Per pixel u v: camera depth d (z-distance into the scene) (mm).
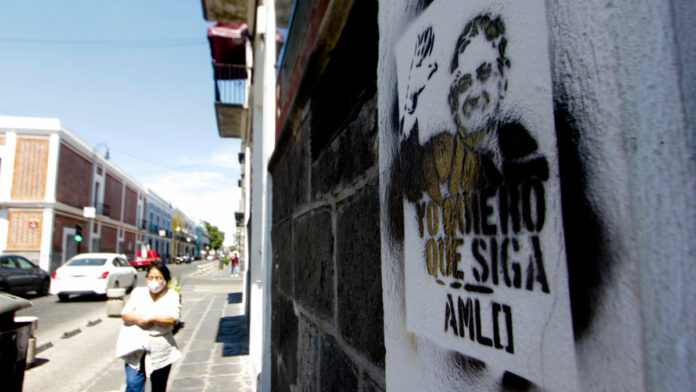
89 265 14359
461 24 610
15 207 22547
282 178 2877
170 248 64438
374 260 1032
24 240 22453
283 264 2721
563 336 409
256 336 5383
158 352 3734
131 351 3658
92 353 6785
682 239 312
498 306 509
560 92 426
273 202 3459
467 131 583
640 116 349
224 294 15555
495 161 521
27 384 5238
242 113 9750
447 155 636
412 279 752
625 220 354
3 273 12672
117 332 8539
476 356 548
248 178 10023
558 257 420
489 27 546
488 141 536
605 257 371
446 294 630
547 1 449
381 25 977
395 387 812
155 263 3824
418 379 711
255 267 5891
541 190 446
